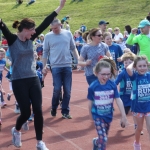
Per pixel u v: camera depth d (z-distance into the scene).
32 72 4.91
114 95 4.54
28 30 4.76
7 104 9.31
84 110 8.11
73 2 42.03
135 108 4.85
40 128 4.96
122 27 30.44
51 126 6.75
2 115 7.92
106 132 4.57
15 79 4.86
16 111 8.08
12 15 42.88
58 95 7.26
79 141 5.77
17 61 4.80
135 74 4.90
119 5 36.94
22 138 6.02
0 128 6.75
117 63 8.18
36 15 41.03
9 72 8.80
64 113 7.29
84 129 6.46
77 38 17.38
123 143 5.56
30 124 6.93
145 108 4.82
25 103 4.86
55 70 7.09
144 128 6.29
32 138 6.00
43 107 8.62
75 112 7.93
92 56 6.63
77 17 36.56
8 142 5.83
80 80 13.61
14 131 5.31
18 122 5.14
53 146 5.56
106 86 4.47
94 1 40.66
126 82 6.05
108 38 8.11
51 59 7.11
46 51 7.19
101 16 35.19
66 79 7.16
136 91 4.84
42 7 43.50
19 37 4.84
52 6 43.03
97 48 6.66
